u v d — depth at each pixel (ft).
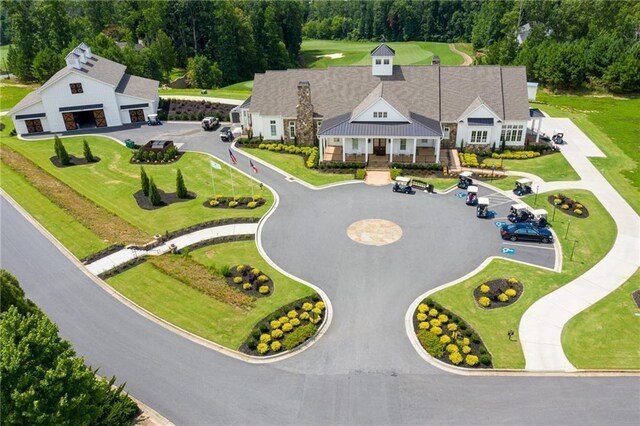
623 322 108.47
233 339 106.52
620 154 199.82
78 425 72.64
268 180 184.55
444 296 118.01
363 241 142.31
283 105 215.31
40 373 71.77
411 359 99.91
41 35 363.76
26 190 175.73
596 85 295.69
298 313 113.91
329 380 95.35
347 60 490.49
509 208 158.81
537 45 327.06
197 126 248.93
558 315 111.14
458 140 202.08
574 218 152.25
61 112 242.37
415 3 619.26
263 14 448.24
